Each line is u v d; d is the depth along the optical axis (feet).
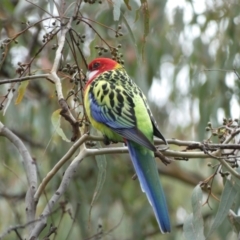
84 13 40.65
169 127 47.93
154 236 46.80
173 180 51.70
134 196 47.57
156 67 43.91
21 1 42.39
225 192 27.73
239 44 43.06
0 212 45.16
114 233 45.93
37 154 46.01
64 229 42.60
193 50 43.83
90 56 31.99
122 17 31.24
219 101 42.19
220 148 24.71
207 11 44.16
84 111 27.89
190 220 27.25
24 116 44.73
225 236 38.19
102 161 28.30
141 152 27.02
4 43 28.63
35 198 25.91
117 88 28.66
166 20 44.45
